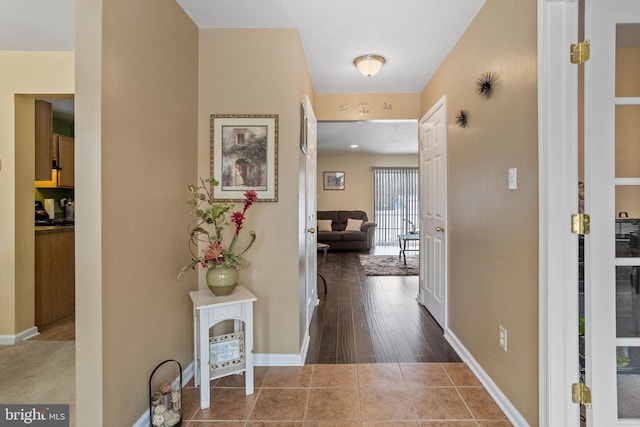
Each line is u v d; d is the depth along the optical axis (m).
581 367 1.53
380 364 2.31
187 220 2.15
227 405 1.84
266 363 2.31
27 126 2.75
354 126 5.36
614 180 1.38
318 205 8.67
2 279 2.64
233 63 2.29
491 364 1.95
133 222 1.57
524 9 1.61
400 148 7.61
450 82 2.64
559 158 1.44
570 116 1.44
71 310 3.33
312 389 2.00
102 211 1.35
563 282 1.44
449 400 1.88
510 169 1.75
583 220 1.41
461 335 2.43
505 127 1.79
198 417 1.73
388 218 8.67
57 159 3.91
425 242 3.48
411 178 8.67
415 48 2.60
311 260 3.24
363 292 4.16
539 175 1.48
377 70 2.79
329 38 2.44
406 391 1.97
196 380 2.01
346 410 1.79
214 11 2.09
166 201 1.88
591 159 1.38
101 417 1.35
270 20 2.20
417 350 2.52
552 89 1.44
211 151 2.29
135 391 1.58
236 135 2.29
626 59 1.41
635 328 1.41
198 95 2.29
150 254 1.72
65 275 3.27
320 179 8.67
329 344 2.64
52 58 2.63
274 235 2.31
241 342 2.01
